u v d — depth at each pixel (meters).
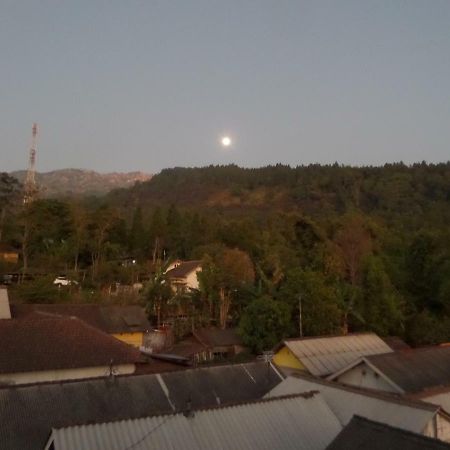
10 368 17.80
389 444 8.73
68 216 53.81
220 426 10.59
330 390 13.16
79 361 19.30
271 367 18.36
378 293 33.84
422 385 17.02
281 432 10.95
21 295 35.62
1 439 12.08
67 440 9.35
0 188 55.53
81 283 44.28
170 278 43.41
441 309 37.25
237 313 36.88
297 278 30.89
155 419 10.34
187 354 28.97
